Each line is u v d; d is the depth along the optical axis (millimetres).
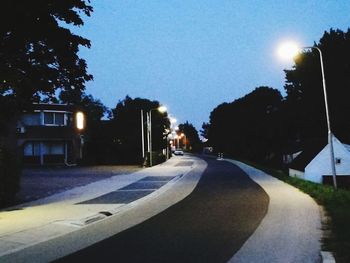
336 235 11039
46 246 11047
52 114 57188
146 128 73125
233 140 111000
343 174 50625
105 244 11070
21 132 54625
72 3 19859
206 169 48906
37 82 19797
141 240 11422
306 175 50750
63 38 19859
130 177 36500
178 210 16859
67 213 16344
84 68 21078
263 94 108750
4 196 18516
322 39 70312
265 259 9164
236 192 23062
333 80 67562
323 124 68750
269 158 93062
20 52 19109
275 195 21297
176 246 10586
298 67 72000
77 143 59156
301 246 10250
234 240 11109
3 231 12891
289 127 76875
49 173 42375
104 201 20312
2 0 17203
